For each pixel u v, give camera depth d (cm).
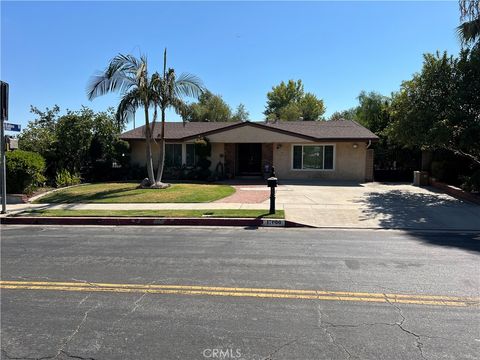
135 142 2462
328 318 455
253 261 708
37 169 1656
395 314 467
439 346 389
